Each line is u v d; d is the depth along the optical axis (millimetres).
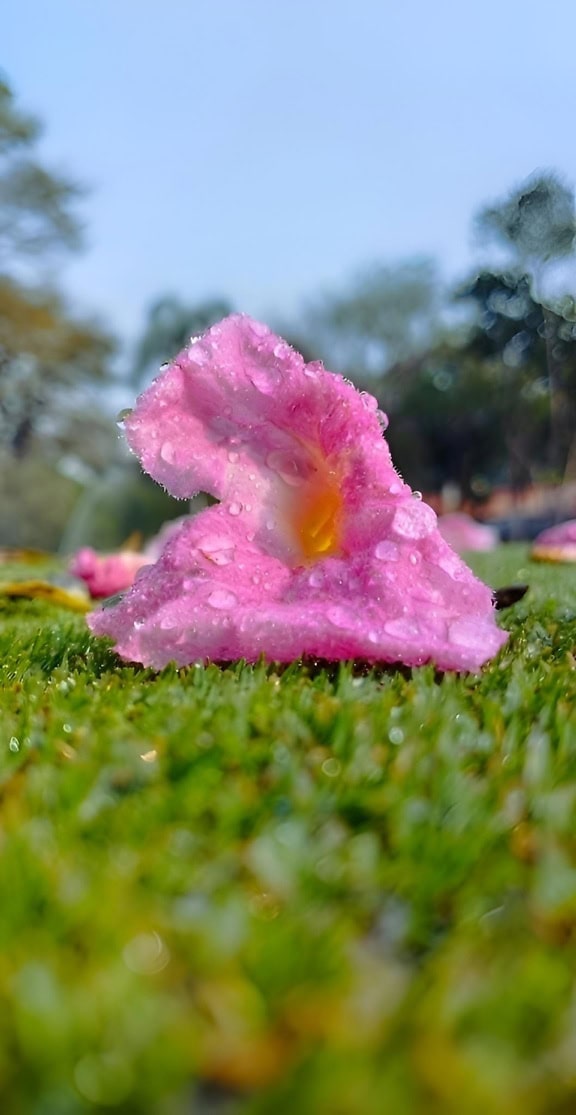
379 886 62
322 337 2545
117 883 59
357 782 78
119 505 1708
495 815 72
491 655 119
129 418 134
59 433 2598
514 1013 47
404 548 124
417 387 2346
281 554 134
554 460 2072
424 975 52
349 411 130
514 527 1950
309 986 50
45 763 84
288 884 61
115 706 104
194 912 57
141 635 126
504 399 2205
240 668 120
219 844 68
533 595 241
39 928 55
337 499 132
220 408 135
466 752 85
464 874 64
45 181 2307
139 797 76
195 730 89
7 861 60
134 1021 45
